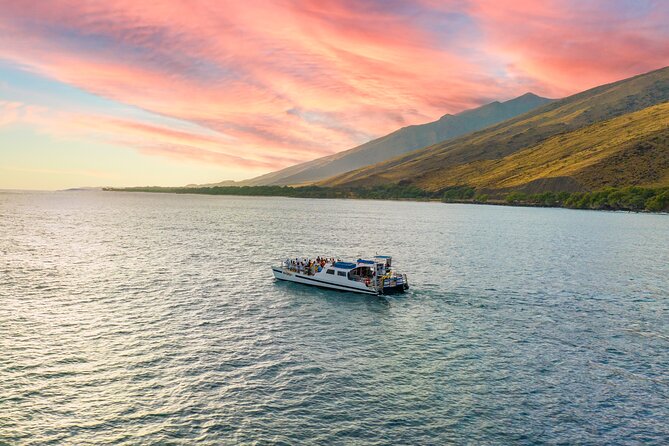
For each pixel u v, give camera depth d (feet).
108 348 152.35
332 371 139.03
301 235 489.26
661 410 119.34
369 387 128.98
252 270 290.15
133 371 135.44
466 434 107.04
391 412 115.85
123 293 223.92
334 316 195.83
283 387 127.65
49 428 105.40
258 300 219.20
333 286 242.99
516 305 214.90
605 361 149.59
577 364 147.13
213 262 313.94
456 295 232.94
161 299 214.90
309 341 164.55
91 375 132.16
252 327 178.40
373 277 241.55
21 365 136.98
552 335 173.68
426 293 236.63
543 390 129.18
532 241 462.60
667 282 270.05
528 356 153.07
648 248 417.28
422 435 106.11
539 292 240.53
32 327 170.60
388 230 561.02
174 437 103.04
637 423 113.19
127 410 113.91
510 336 172.24
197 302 211.82
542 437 106.52
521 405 120.78
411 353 154.61
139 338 162.30
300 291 238.89
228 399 120.26
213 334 168.76
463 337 171.01
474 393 126.72
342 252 371.97
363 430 107.55
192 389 125.18
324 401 120.47
